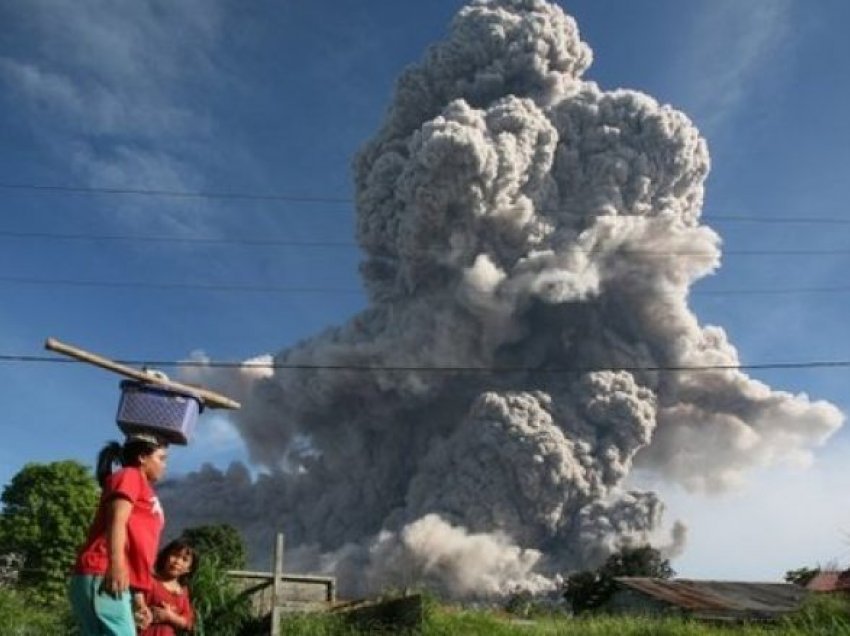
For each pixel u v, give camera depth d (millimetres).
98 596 3783
